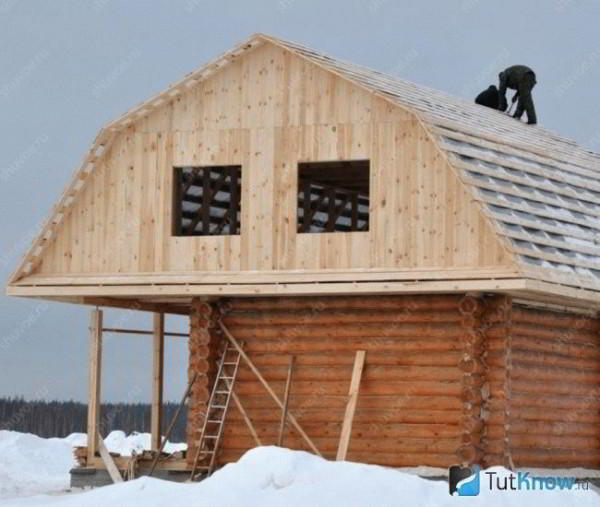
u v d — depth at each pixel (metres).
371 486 21.64
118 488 23.19
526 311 29.98
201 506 21.44
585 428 31.92
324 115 29.77
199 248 30.39
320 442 29.94
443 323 29.17
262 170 30.11
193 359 30.78
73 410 57.09
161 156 30.89
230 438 30.67
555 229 29.78
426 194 28.73
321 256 29.45
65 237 31.44
